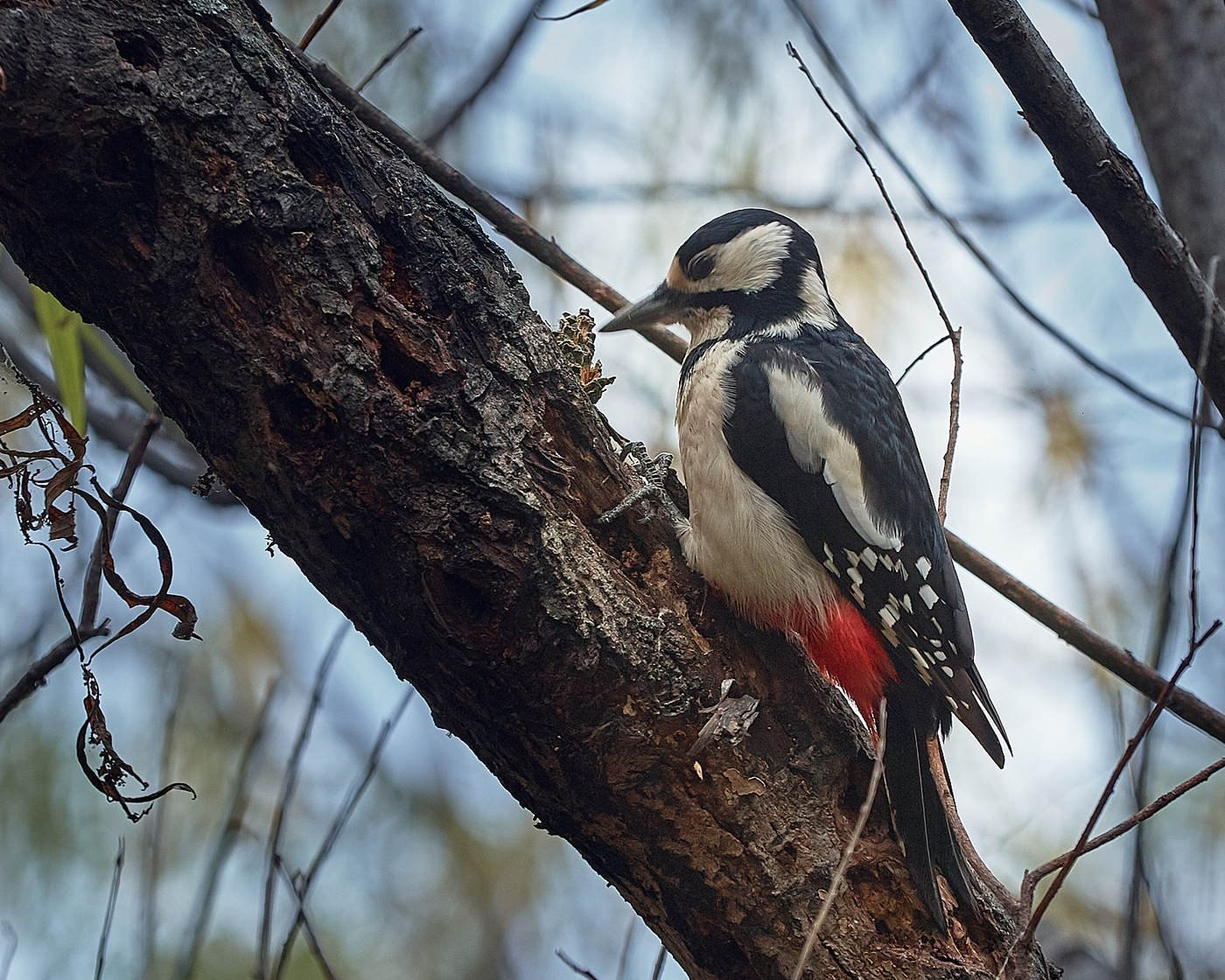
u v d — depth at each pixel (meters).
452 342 5.29
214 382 4.96
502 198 10.44
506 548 5.18
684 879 5.70
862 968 5.67
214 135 4.80
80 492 5.56
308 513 5.13
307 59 7.82
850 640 7.14
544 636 5.28
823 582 7.23
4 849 9.50
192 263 4.80
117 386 9.99
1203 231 7.25
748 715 5.62
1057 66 5.83
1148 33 7.60
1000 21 5.71
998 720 7.16
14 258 5.00
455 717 5.58
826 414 7.41
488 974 10.83
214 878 6.68
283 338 4.95
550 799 5.66
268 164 4.89
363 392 4.99
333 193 5.09
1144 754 6.95
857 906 5.80
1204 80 7.42
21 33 4.42
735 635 6.23
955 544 7.83
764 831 5.66
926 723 7.11
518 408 5.41
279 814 6.54
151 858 6.83
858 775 6.08
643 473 7.02
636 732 5.48
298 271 4.95
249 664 10.93
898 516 7.38
